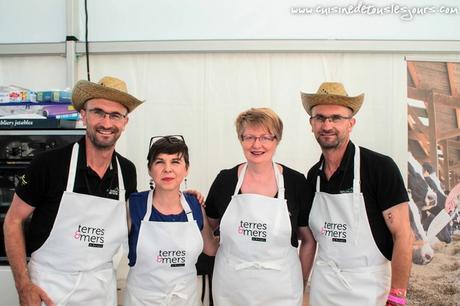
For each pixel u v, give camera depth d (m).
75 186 1.30
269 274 1.35
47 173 1.28
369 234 1.34
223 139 2.02
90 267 1.30
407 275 1.31
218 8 2.02
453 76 1.91
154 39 2.04
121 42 1.99
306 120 2.00
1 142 1.57
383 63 1.98
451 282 1.85
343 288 1.35
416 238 1.87
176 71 2.03
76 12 2.03
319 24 2.00
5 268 1.57
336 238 1.38
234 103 2.02
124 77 2.04
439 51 1.92
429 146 1.90
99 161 1.34
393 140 1.96
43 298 1.24
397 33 1.98
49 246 1.28
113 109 1.27
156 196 1.41
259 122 1.33
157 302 1.34
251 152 1.35
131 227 1.39
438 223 1.87
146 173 2.03
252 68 2.02
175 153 1.34
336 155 1.40
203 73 2.03
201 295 1.81
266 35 2.01
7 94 1.67
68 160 1.31
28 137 1.57
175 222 1.36
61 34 2.07
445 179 1.88
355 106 1.35
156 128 2.04
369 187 1.35
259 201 1.36
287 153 2.00
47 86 2.08
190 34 2.04
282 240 1.36
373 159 1.36
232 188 1.42
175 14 2.04
